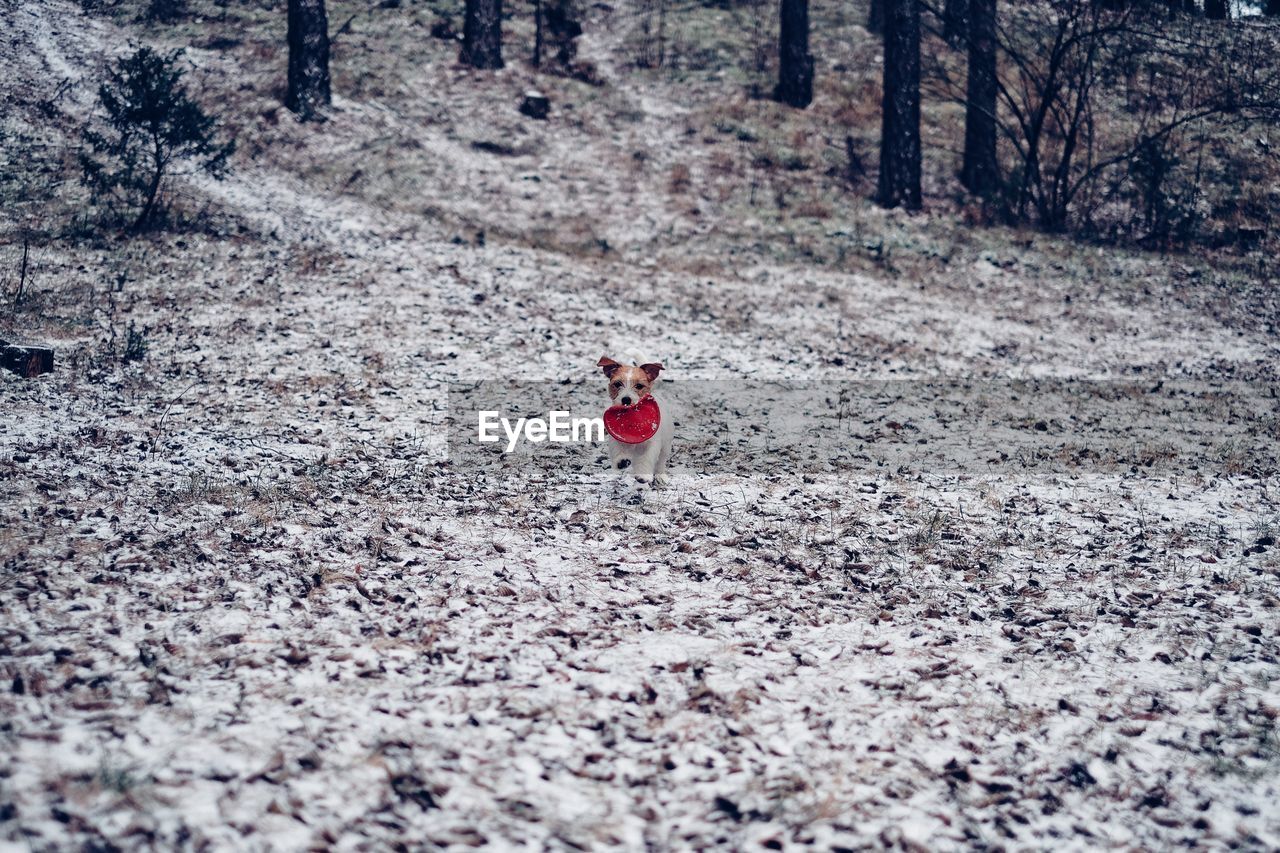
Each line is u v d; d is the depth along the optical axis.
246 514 7.37
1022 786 4.51
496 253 18.69
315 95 23.23
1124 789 4.49
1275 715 5.19
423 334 14.03
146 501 7.46
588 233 20.72
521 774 4.32
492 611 6.06
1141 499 9.23
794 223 22.17
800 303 17.91
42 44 23.61
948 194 24.86
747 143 25.53
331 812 3.91
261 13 27.92
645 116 26.53
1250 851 4.03
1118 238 23.53
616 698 5.06
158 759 4.11
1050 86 23.86
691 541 7.61
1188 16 29.34
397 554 6.90
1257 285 21.09
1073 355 16.50
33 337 12.03
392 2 29.67
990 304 19.11
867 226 22.31
